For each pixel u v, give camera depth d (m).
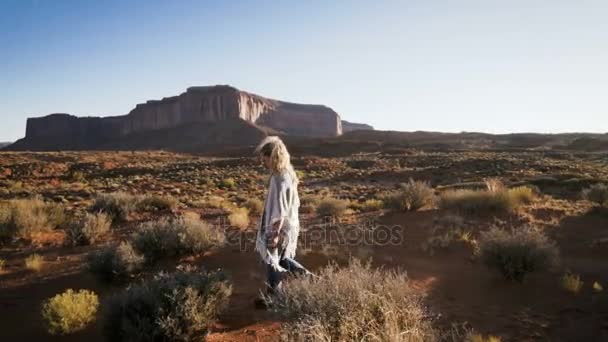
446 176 37.16
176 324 4.28
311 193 25.33
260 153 4.63
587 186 23.75
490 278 6.61
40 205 13.27
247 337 4.44
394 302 3.60
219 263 7.52
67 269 7.54
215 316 4.77
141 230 8.06
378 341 3.23
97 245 9.57
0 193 24.72
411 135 160.62
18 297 6.18
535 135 144.00
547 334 4.55
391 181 36.78
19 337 4.87
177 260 7.69
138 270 6.92
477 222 11.16
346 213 14.32
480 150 87.31
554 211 12.62
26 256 8.64
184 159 69.69
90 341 4.66
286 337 3.47
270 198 4.58
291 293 3.91
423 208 13.58
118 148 199.12
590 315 5.03
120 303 4.56
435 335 3.84
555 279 6.49
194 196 22.14
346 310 3.49
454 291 6.05
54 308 4.89
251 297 5.68
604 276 6.68
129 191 25.59
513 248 6.39
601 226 10.66
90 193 23.53
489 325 4.79
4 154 58.62
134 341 4.16
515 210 12.48
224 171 43.38
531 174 34.12
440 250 8.54
